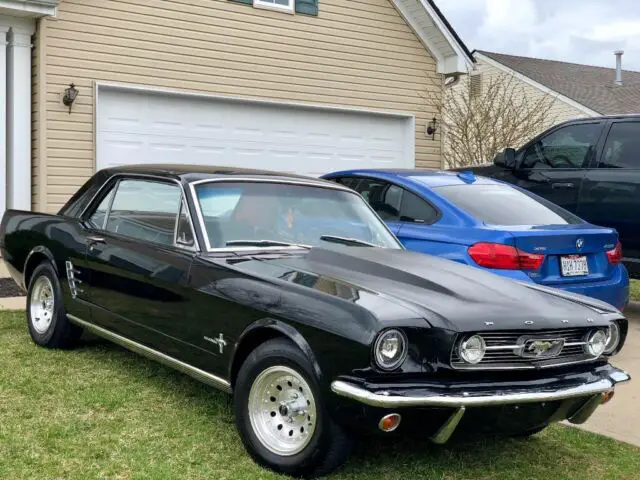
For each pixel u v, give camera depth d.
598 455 4.20
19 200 9.84
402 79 13.75
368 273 4.04
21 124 9.81
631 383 5.63
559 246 5.84
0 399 4.50
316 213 4.88
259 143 12.20
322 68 12.73
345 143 13.25
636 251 7.76
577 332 3.79
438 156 14.38
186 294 4.22
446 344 3.38
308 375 3.47
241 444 3.98
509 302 3.76
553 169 8.43
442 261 4.51
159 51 11.00
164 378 5.09
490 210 6.20
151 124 11.07
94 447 3.84
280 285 3.74
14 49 9.73
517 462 4.03
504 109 18.66
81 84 10.34
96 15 10.41
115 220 5.18
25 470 3.52
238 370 3.96
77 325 5.50
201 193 4.54
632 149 7.79
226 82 11.67
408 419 3.34
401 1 13.53
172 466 3.66
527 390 3.49
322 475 3.60
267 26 12.05
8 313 6.91
